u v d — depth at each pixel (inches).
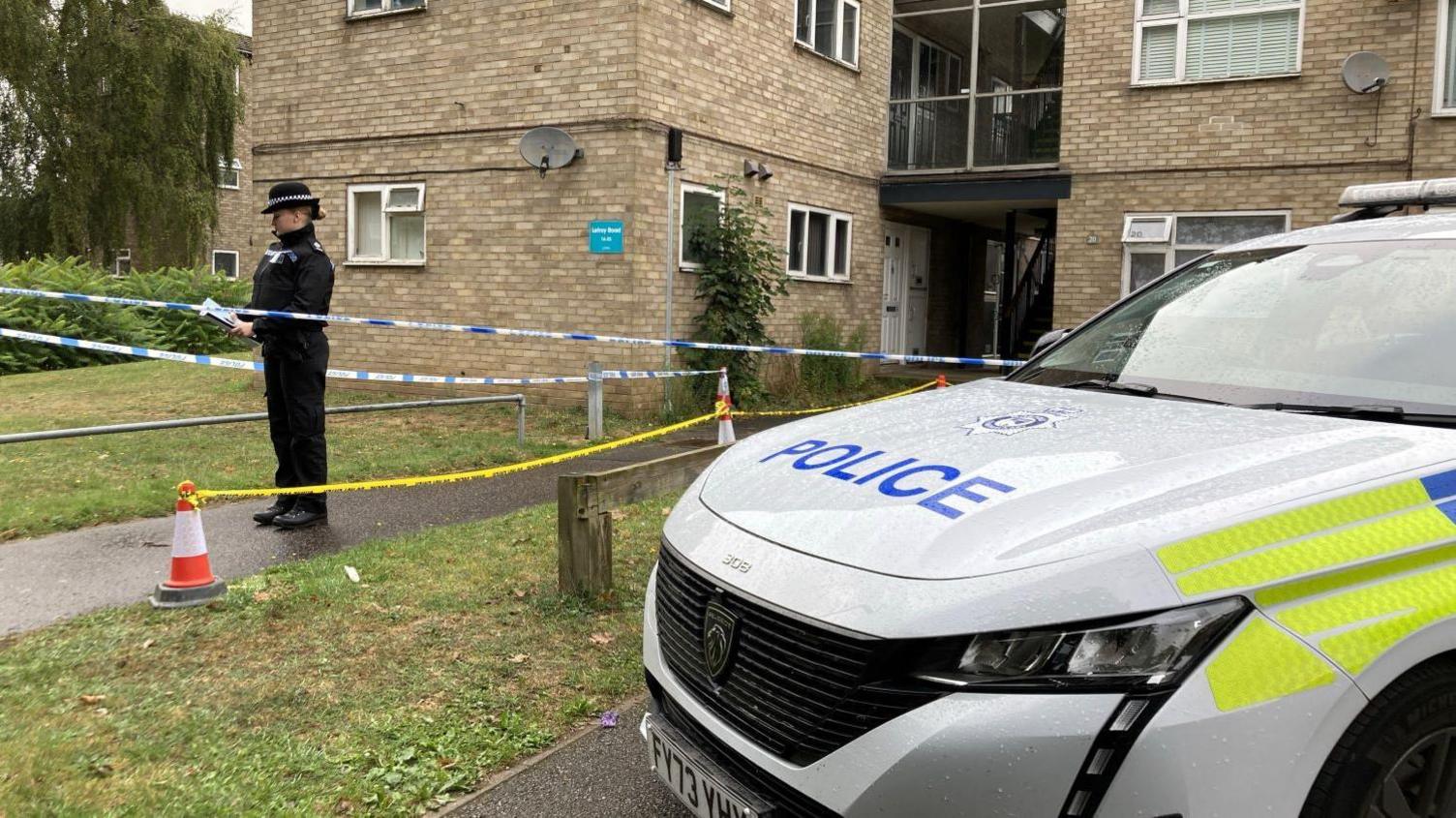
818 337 518.9
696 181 447.8
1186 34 490.0
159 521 247.3
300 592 187.3
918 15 588.7
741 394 445.4
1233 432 95.0
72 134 1034.1
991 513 82.9
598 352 426.3
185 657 158.2
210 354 740.7
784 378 509.7
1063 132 523.2
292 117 497.0
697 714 91.8
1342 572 77.8
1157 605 73.1
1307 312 118.8
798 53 510.9
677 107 433.1
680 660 98.4
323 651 161.6
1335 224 139.7
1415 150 446.9
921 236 655.1
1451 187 138.2
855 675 77.1
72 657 156.6
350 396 467.5
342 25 478.6
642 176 416.5
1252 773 70.2
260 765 126.2
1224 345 120.8
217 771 124.5
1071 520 80.2
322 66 486.0
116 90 1043.9
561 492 184.7
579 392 434.3
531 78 432.5
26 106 1018.7
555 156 415.8
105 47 1036.5
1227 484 83.0
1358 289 117.6
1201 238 494.9
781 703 82.9
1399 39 446.0
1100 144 514.6
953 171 563.2
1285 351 114.9
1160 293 141.7
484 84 444.1
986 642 73.8
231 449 337.4
